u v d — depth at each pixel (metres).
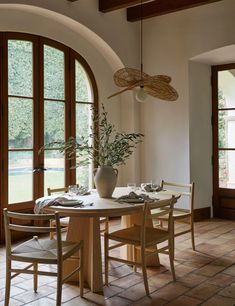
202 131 6.02
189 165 5.81
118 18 5.85
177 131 5.91
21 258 2.73
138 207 3.13
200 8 5.57
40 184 5.11
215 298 3.04
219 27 5.39
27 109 4.98
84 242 3.38
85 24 5.35
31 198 5.04
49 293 3.17
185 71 5.79
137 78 3.87
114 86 6.12
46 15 5.07
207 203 6.12
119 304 2.95
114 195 3.67
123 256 3.96
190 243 4.61
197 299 3.02
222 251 4.29
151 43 6.12
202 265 3.82
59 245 2.67
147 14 5.73
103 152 3.59
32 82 5.02
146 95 3.93
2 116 4.70
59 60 5.36
